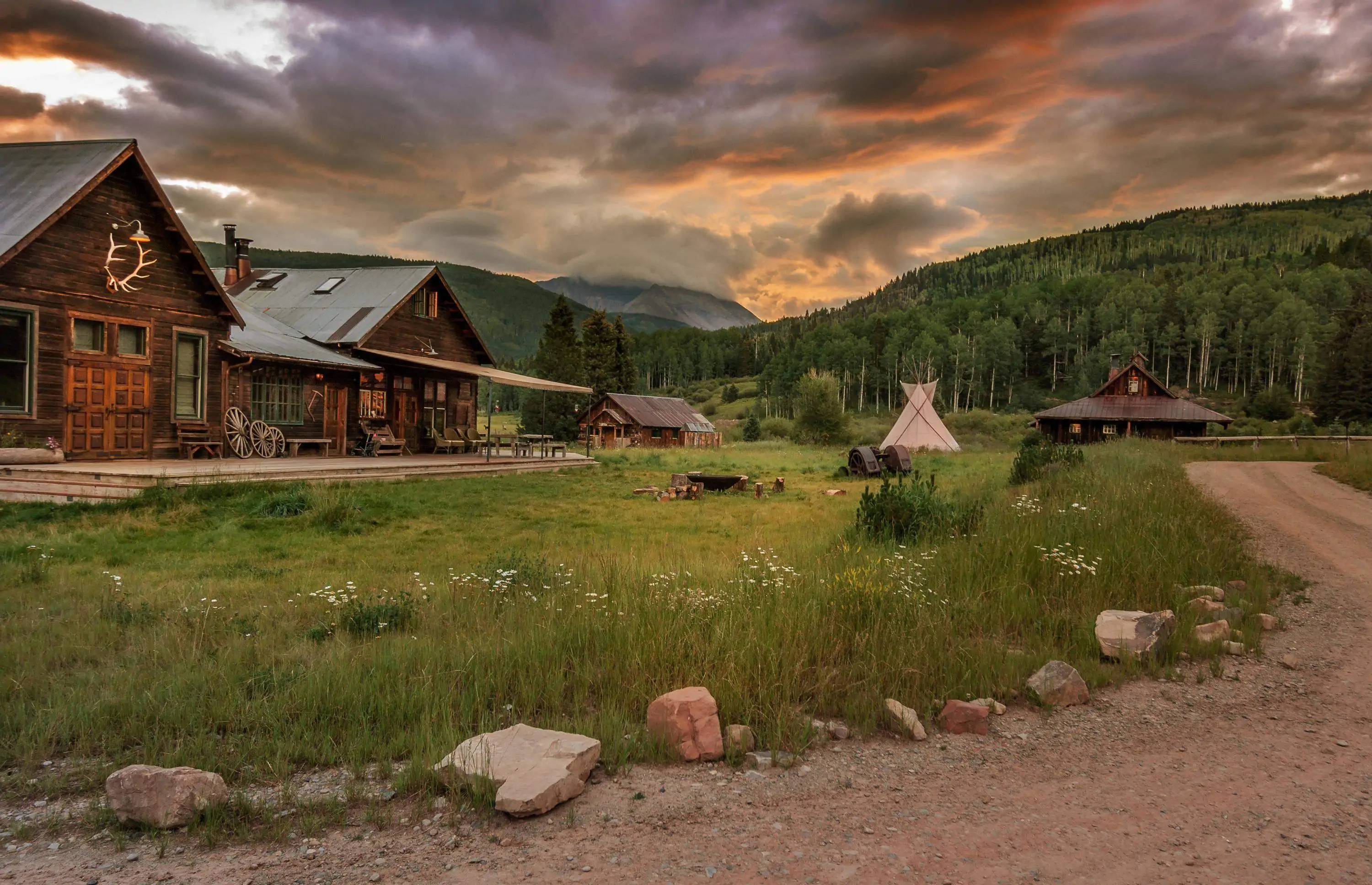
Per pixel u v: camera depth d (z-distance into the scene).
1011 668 5.99
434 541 12.48
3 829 3.71
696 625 6.26
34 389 15.64
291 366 22.47
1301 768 4.55
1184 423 52.47
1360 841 3.63
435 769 4.16
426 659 5.73
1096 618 7.20
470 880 3.25
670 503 18.62
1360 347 80.88
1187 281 192.75
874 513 11.59
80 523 12.43
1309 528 12.95
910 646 6.08
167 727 4.70
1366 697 5.80
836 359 161.25
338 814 3.80
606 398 62.94
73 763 4.42
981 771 4.50
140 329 17.94
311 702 5.00
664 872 3.32
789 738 4.81
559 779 3.98
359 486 17.59
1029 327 162.62
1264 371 134.75
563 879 3.26
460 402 30.77
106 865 3.37
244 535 12.31
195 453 19.30
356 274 28.86
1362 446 30.84
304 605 7.79
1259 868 3.37
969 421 83.56
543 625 6.51
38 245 15.65
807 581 7.75
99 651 6.21
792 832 3.73
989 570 8.50
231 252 31.22
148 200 17.89
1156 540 9.86
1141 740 5.00
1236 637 7.12
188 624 6.95
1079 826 3.81
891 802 4.08
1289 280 165.62
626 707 5.12
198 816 3.74
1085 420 53.81
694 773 4.41
